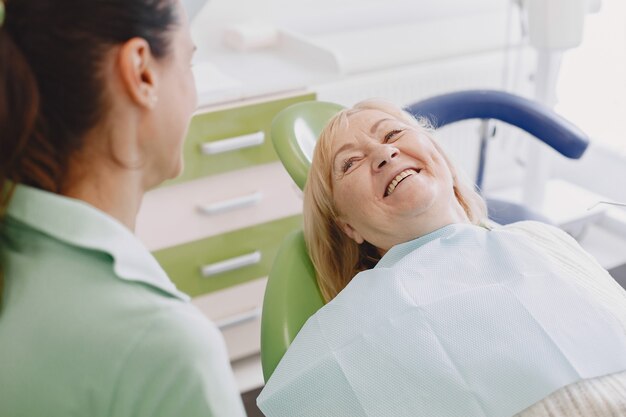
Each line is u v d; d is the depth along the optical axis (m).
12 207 0.62
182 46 0.68
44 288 0.61
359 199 1.40
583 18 2.21
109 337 0.60
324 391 1.22
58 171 0.63
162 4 0.64
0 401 0.61
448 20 2.82
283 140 1.59
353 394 1.21
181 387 0.59
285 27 2.61
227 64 2.21
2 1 0.61
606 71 2.45
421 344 1.21
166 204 1.98
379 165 1.38
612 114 2.48
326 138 1.45
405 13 2.79
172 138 0.68
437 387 1.19
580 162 2.88
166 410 0.60
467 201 1.52
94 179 0.65
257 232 2.14
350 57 2.56
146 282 0.62
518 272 1.30
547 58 2.32
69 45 0.60
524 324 1.22
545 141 1.91
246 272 2.17
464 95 1.95
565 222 2.63
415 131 1.44
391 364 1.21
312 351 1.25
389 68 2.66
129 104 0.63
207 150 1.95
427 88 2.69
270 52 2.31
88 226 0.61
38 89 0.61
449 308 1.24
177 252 2.05
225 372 0.62
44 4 0.60
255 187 2.08
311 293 1.44
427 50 2.69
